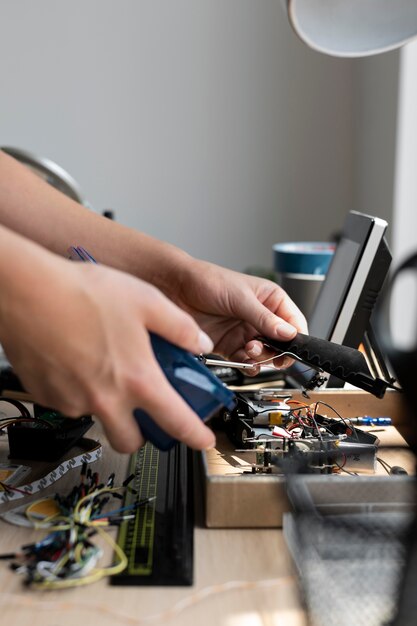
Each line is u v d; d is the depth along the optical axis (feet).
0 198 3.16
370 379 2.66
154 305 1.99
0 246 1.88
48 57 7.30
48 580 1.96
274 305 3.22
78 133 7.45
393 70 5.83
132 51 7.29
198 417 2.17
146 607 1.88
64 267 1.92
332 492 2.08
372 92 6.50
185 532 2.23
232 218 7.63
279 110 7.40
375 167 6.44
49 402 2.08
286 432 2.74
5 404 3.46
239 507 2.26
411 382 2.03
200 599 1.91
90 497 2.33
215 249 7.70
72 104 7.39
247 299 3.02
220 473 2.55
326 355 2.74
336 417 3.08
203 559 2.10
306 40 3.02
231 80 7.35
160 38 7.27
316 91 7.34
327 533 1.89
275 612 1.87
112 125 7.44
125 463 2.79
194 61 7.32
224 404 2.16
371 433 2.95
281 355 2.96
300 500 1.99
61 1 7.18
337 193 7.54
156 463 2.75
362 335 3.28
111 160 7.52
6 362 3.99
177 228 7.66
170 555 2.09
